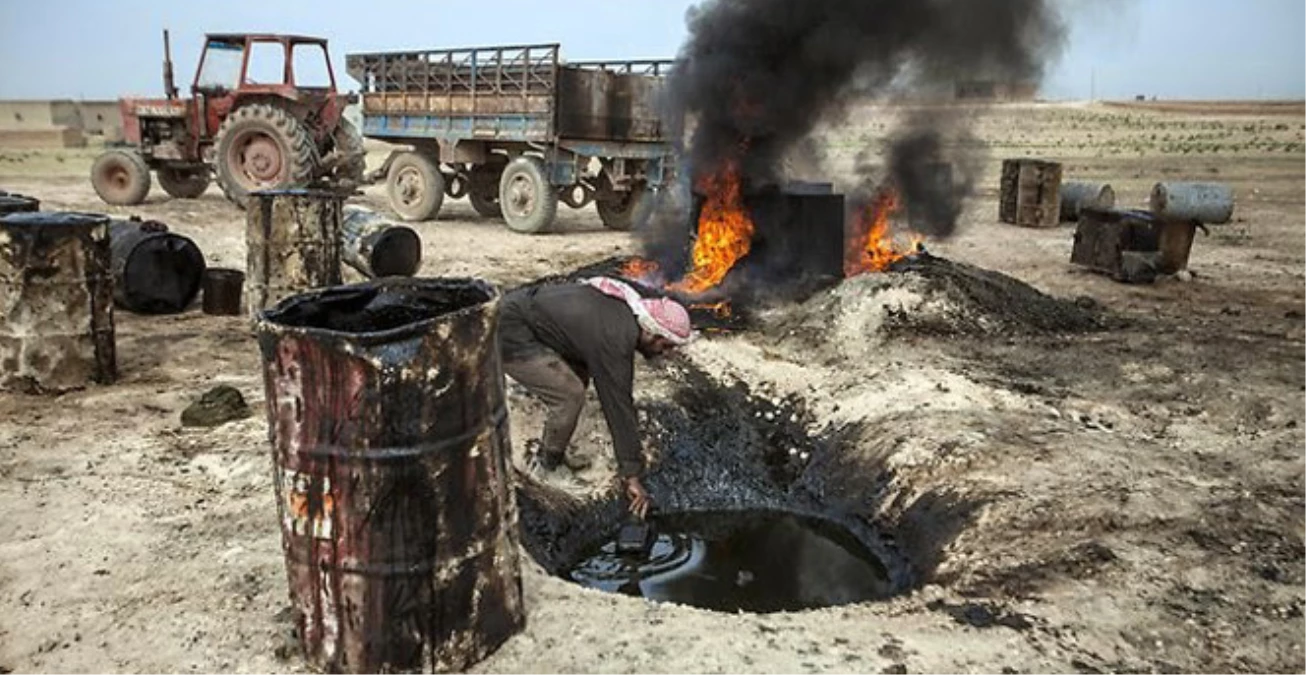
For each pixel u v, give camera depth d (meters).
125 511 4.36
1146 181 23.58
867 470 5.39
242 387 6.39
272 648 3.24
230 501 4.50
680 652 3.25
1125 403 6.15
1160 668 3.21
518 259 11.97
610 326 4.18
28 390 6.10
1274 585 3.74
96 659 3.19
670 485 5.47
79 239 6.09
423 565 2.97
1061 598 3.67
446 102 14.79
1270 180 23.95
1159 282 10.82
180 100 15.33
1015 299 8.55
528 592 3.68
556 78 13.38
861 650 3.29
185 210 15.41
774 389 6.77
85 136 42.62
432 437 2.90
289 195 7.95
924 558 4.49
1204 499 4.50
